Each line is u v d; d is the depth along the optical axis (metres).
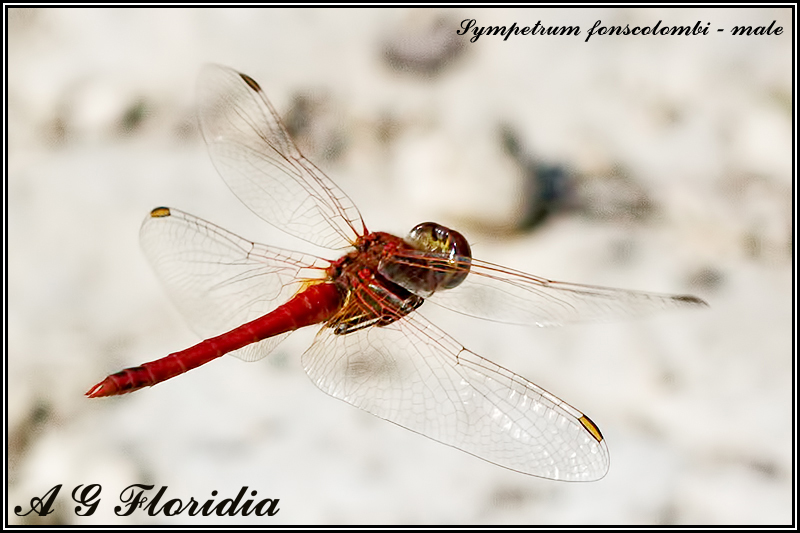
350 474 0.79
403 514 0.79
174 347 0.81
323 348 0.75
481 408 0.75
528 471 0.75
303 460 0.79
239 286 0.75
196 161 0.88
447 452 0.80
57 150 0.89
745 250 0.83
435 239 0.75
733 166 0.89
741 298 0.82
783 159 0.89
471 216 0.82
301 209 0.76
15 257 0.82
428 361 0.75
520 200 0.82
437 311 0.81
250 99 0.77
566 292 0.75
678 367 0.81
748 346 0.81
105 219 0.83
